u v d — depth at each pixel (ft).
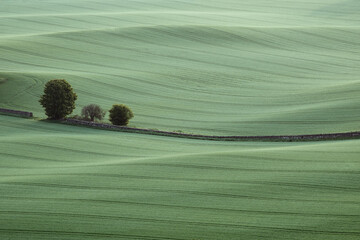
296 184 381.19
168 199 365.40
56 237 314.14
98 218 338.34
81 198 371.56
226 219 331.36
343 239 298.97
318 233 307.17
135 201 363.35
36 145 527.40
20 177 425.69
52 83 653.30
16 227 327.88
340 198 352.69
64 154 501.15
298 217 328.49
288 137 535.60
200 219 332.80
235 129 642.22
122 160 467.52
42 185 401.70
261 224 322.14
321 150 456.04
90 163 465.47
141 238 310.86
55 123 638.94
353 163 415.64
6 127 620.90
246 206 349.20
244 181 392.88
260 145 520.01
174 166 433.48
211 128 654.94
